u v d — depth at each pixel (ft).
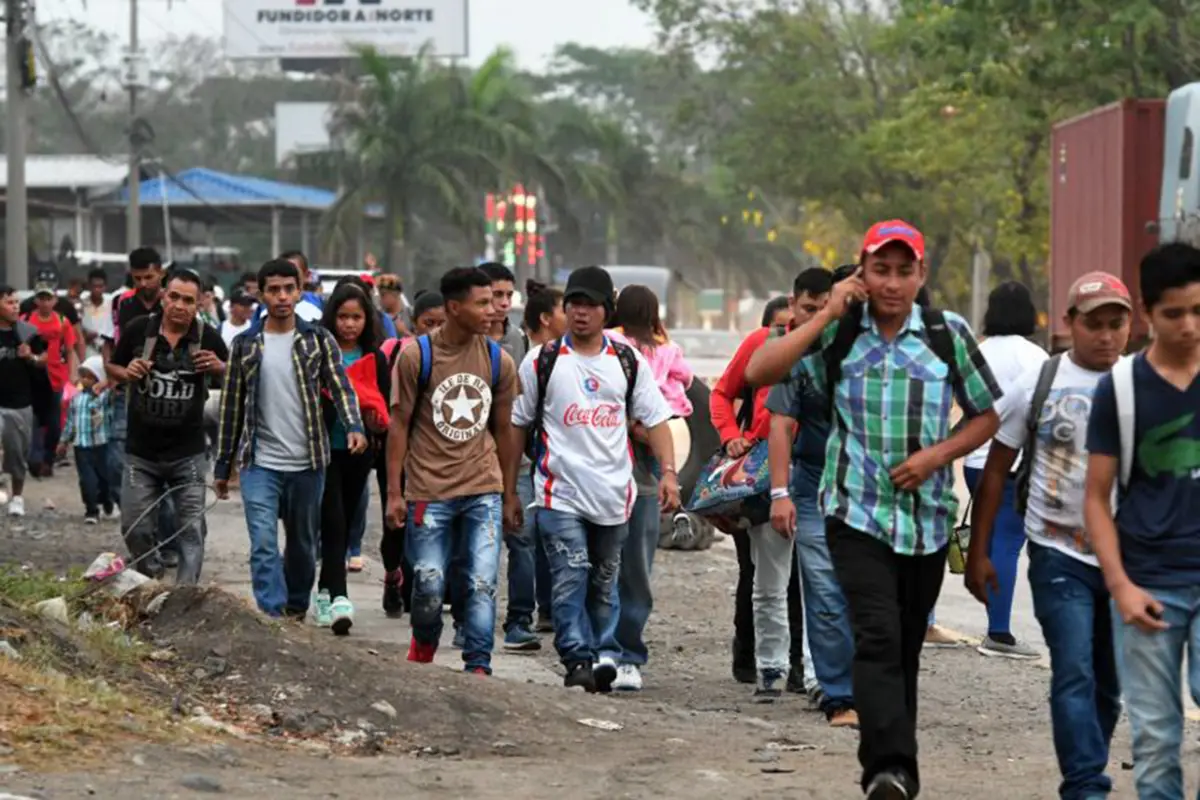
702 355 482.69
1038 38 265.34
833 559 51.98
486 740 61.36
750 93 427.74
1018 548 85.81
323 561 86.28
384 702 62.75
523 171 492.13
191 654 65.41
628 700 71.41
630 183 616.80
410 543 73.15
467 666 71.97
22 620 63.77
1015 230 359.87
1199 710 74.23
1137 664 45.85
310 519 83.30
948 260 431.84
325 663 64.44
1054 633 51.01
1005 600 86.12
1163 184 179.93
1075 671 50.62
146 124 370.53
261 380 81.76
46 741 52.11
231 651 65.16
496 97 469.57
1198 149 170.19
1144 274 45.62
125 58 373.20
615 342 73.26
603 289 72.38
